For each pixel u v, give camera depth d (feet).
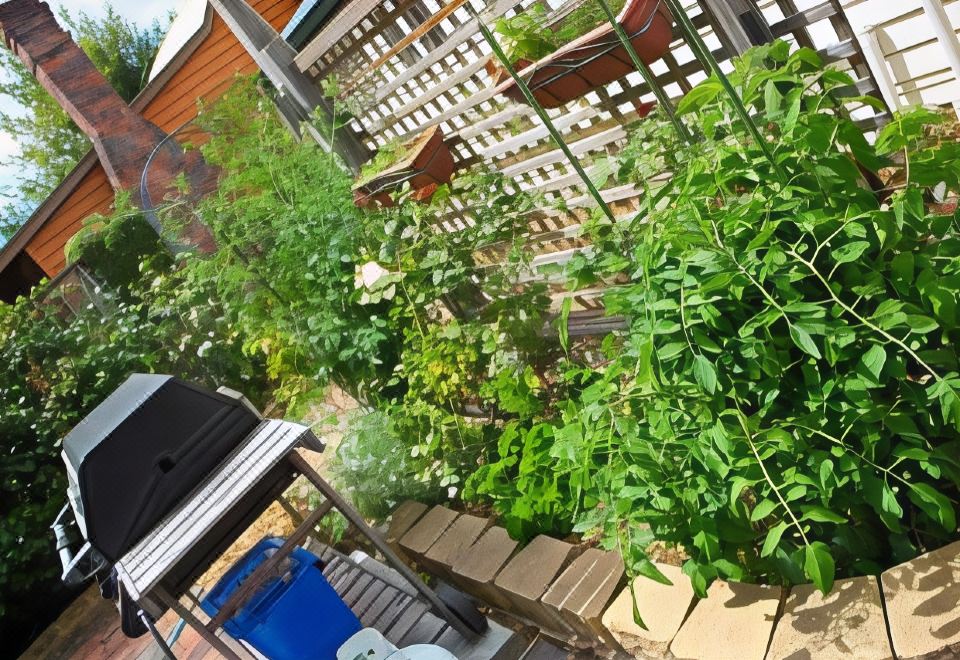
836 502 8.16
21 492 28.19
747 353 8.00
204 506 11.27
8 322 31.78
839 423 7.93
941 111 11.79
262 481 11.78
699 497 8.65
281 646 11.64
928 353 7.50
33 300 33.24
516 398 13.62
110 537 12.22
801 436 8.03
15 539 26.94
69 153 115.65
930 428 7.88
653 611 9.29
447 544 13.30
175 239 28.68
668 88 13.79
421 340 16.24
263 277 20.77
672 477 8.67
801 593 8.32
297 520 17.30
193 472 12.58
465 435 14.97
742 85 9.85
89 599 26.63
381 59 17.02
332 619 11.90
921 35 11.29
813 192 8.33
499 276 15.07
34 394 30.19
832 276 8.11
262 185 21.17
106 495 12.13
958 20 10.98
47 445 28.53
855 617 7.63
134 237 34.01
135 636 12.36
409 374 16.22
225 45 39.83
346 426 20.04
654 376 8.53
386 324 16.88
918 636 7.09
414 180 17.49
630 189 14.42
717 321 8.08
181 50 39.11
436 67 18.47
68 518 14.53
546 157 15.83
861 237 8.14
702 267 8.41
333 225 18.13
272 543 12.72
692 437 8.64
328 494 11.47
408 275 16.30
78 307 34.55
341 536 16.35
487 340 14.66
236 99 23.36
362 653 11.25
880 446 7.84
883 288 7.77
